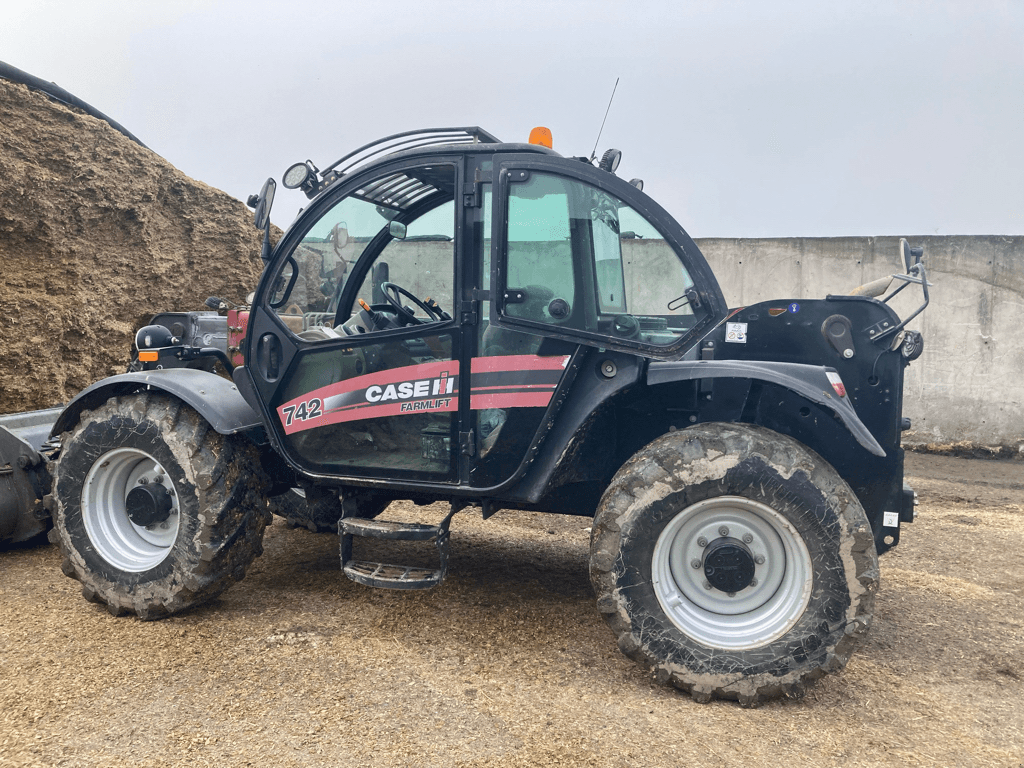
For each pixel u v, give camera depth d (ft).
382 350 9.11
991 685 8.38
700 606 8.02
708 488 7.70
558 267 8.39
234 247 24.18
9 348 16.76
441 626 9.60
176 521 9.80
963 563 13.30
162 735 6.73
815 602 7.54
